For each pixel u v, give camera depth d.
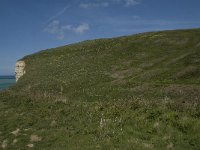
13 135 23.27
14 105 31.03
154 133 19.14
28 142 21.80
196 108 21.98
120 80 53.53
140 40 84.25
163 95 39.41
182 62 56.84
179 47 72.00
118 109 23.28
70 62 78.06
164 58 64.50
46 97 32.06
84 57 80.69
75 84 56.06
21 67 94.94
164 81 48.47
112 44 88.94
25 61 96.00
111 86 49.78
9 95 36.19
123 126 20.50
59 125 23.55
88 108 25.59
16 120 26.08
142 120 20.48
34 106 29.19
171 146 17.42
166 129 19.05
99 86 51.69
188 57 58.19
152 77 51.81
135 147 17.66
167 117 20.00
